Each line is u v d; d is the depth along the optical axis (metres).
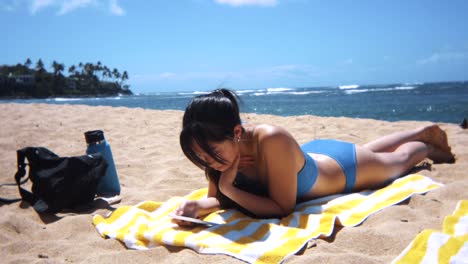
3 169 4.13
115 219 2.69
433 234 1.96
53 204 2.86
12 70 109.31
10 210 2.95
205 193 3.15
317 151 2.96
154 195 3.27
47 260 2.04
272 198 2.54
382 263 1.86
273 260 1.93
